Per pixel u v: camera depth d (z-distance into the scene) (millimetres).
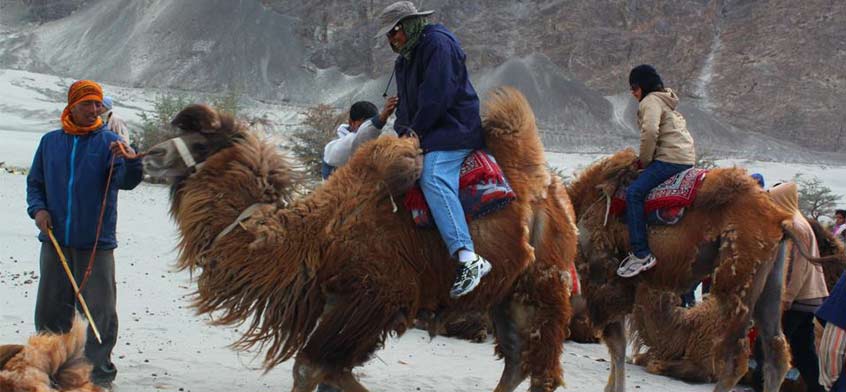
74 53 160375
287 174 6156
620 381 8383
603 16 179125
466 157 6355
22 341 8375
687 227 8109
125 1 175375
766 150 135625
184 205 6000
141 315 10023
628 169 8516
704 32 182125
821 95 163125
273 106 124000
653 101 8391
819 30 179625
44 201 6742
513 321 6648
